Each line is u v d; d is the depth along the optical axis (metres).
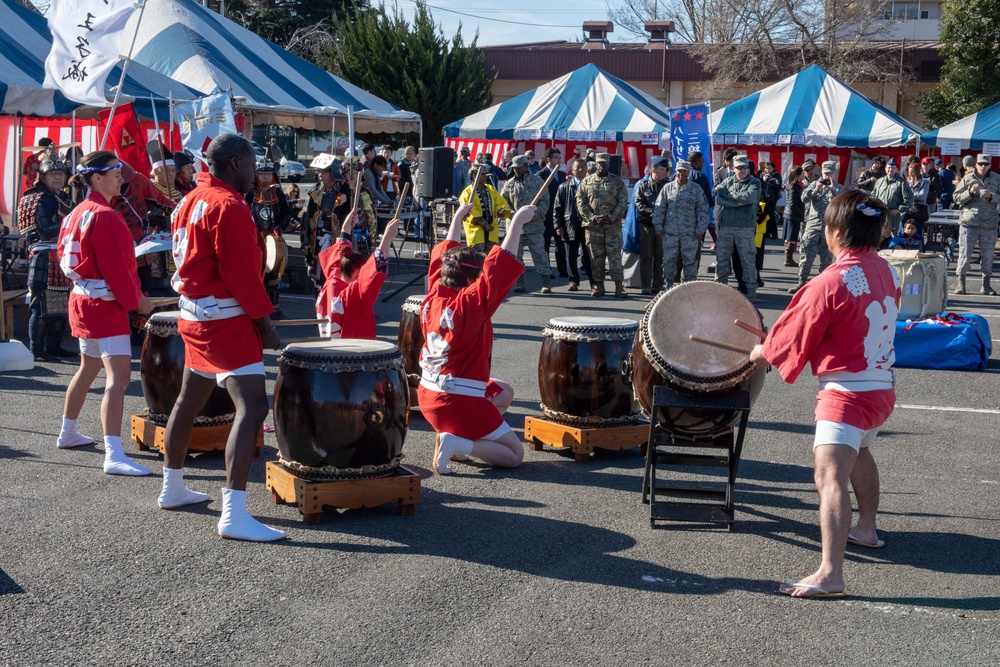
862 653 3.98
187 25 17.02
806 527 5.45
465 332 6.14
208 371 5.17
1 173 18.59
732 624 4.22
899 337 10.24
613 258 14.50
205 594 4.43
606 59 42.47
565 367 6.66
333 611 4.28
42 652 3.87
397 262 18.58
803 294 4.61
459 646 3.98
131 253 6.09
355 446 5.37
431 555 4.95
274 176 12.30
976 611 4.38
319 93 18.30
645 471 5.71
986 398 8.77
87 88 9.84
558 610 4.33
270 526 5.32
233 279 4.92
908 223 16.19
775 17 42.06
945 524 5.50
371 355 5.43
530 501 5.83
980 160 15.63
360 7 48.09
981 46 33.47
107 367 6.13
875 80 41.56
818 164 26.84
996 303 14.80
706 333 5.22
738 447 5.36
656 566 4.86
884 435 7.46
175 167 11.70
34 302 9.62
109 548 4.95
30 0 25.23
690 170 14.38
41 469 6.23
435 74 34.22
